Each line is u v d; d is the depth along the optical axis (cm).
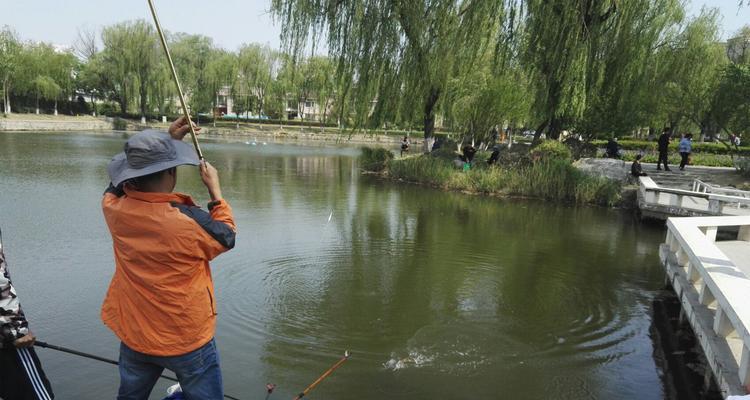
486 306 633
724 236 1034
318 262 787
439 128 5462
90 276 673
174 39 5516
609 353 517
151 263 233
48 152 2375
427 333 547
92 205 1134
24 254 762
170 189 244
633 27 1720
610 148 2317
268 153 3067
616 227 1171
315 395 421
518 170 1677
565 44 1523
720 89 2152
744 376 361
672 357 513
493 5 1597
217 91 5450
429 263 809
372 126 1847
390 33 1681
